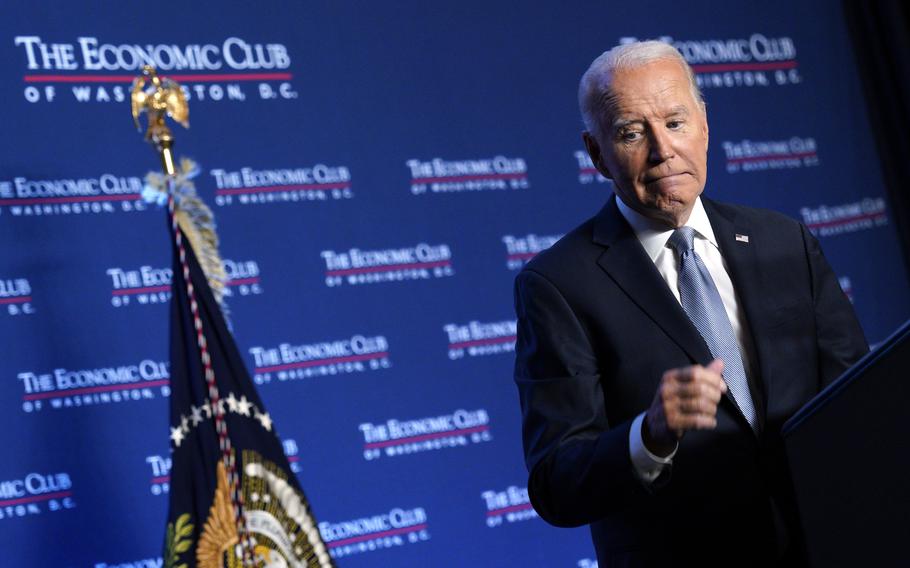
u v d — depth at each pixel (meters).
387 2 5.68
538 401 2.84
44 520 4.62
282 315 5.16
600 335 2.86
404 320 5.36
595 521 2.95
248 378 3.67
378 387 5.25
